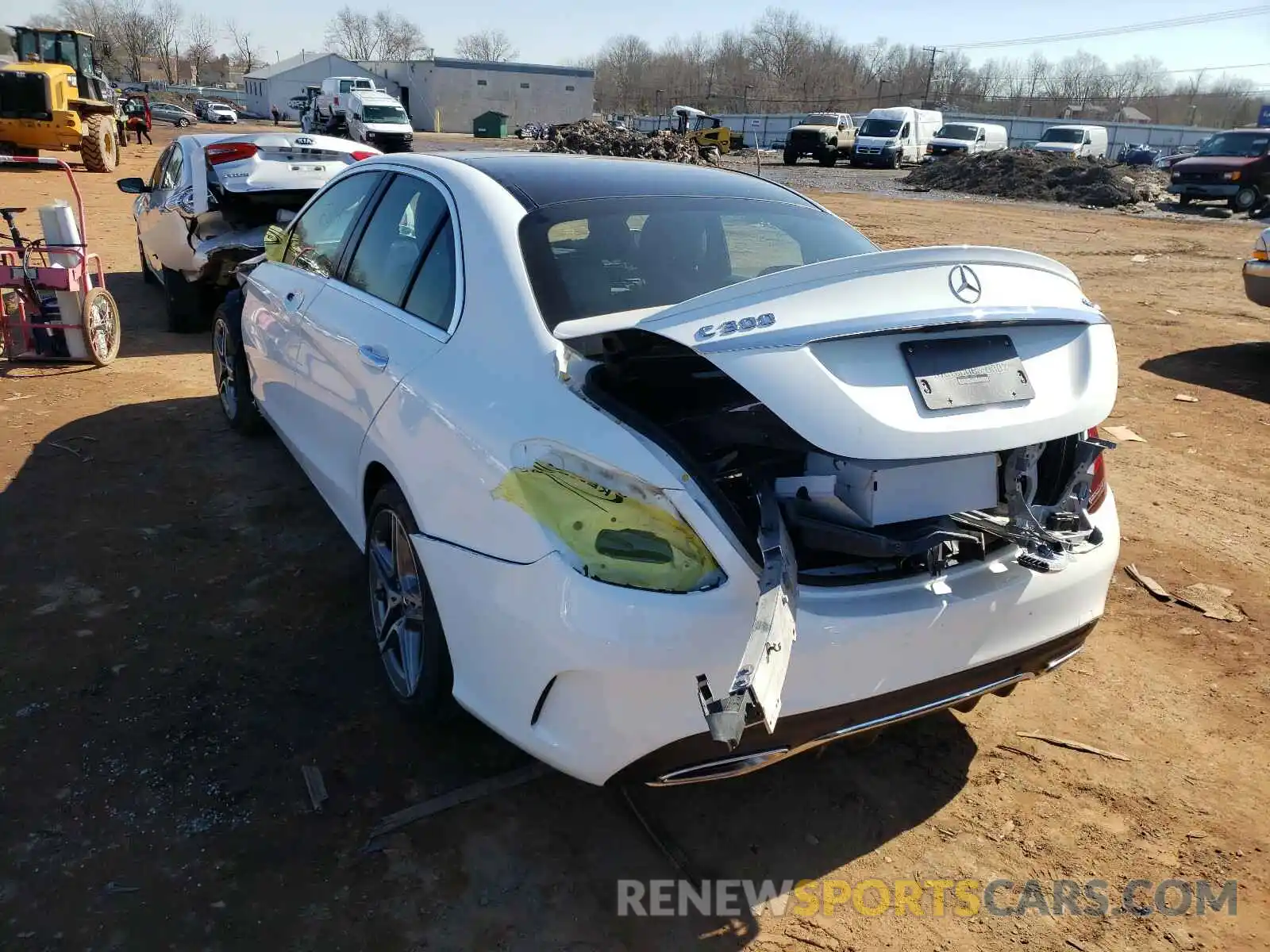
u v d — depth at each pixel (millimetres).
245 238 7410
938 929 2402
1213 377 7953
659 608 2105
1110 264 14438
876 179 32219
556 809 2730
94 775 2742
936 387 2184
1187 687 3486
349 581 3906
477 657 2480
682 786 2867
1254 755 3113
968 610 2377
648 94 122562
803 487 2291
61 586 3752
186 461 5082
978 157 29141
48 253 6590
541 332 2648
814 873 2562
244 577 3902
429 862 2516
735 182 3713
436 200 3355
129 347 7496
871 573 2346
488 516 2396
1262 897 2539
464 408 2617
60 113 21672
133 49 125312
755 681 1839
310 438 3885
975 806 2842
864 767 2996
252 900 2363
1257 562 4539
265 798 2697
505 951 2273
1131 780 2977
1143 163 53781
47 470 4859
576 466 2271
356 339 3350
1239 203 23844
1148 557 4555
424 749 2938
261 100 89688
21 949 2189
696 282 3000
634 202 3262
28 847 2479
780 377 2078
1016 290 2387
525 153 3832
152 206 8484
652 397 2553
